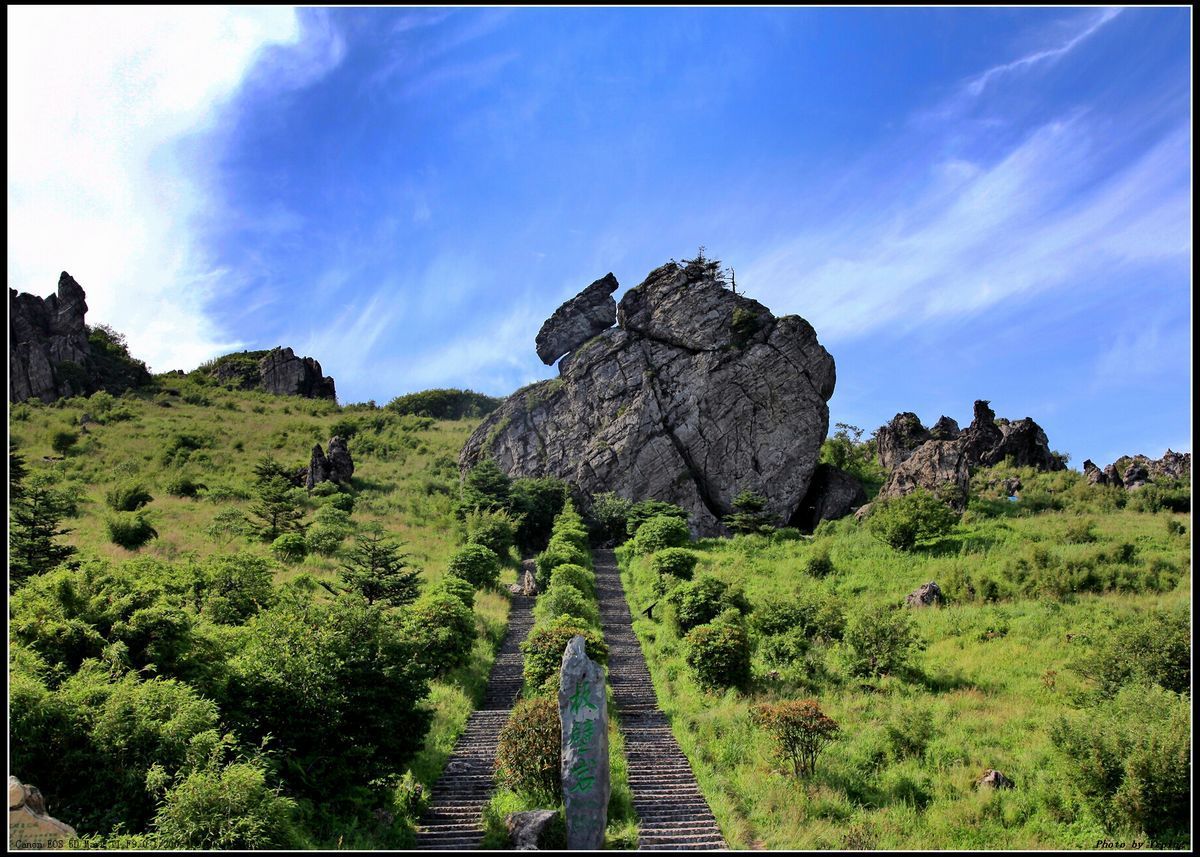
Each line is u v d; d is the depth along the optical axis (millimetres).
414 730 15672
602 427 54344
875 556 35844
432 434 73312
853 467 64938
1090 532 35906
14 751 11109
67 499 39344
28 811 10133
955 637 25406
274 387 92375
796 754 17031
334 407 85000
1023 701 20375
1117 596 27734
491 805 15406
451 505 48156
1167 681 18656
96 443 59031
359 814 14062
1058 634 24703
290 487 48875
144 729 11867
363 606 16859
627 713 21094
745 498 45781
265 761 12891
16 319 73438
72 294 77750
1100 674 19984
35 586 15492
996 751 17547
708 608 26844
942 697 20844
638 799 15938
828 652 24062
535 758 15773
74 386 72000
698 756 17953
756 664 23828
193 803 10852
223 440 65375
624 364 55844
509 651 26469
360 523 43562
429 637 22125
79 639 14117
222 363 101000
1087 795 15133
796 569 34906
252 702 14242
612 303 63688
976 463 58719
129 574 17422
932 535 36188
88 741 11711
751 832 14555
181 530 38750
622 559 42469
